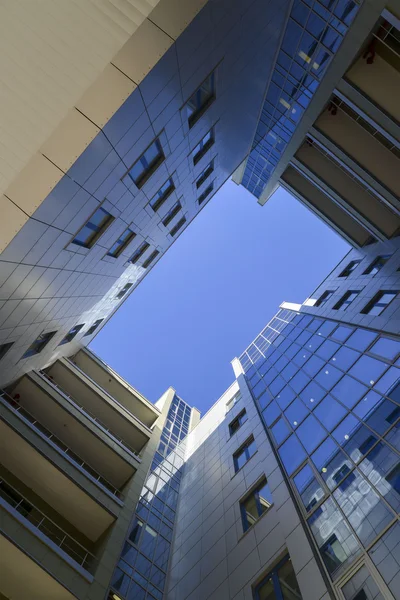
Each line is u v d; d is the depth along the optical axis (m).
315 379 25.23
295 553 14.74
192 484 30.48
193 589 18.98
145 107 13.31
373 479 14.03
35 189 11.95
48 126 12.02
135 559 21.34
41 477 21.42
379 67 22.09
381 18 19.56
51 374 32.00
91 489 22.14
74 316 25.25
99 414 33.50
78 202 14.05
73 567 16.89
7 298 15.23
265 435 24.80
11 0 12.26
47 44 12.12
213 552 20.12
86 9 12.32
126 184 16.45
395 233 31.78
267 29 19.33
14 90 12.12
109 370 39.34
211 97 18.19
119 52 12.02
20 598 15.84
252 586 15.45
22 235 12.29
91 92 11.98
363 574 11.76
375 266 31.92
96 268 21.05
